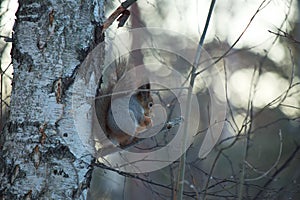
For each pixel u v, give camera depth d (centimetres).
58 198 423
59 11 434
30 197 420
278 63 1114
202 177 547
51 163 424
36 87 429
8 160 428
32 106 428
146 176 532
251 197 554
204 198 491
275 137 1028
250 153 941
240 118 806
